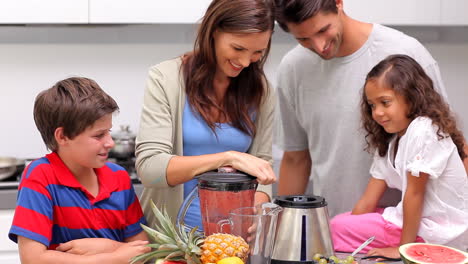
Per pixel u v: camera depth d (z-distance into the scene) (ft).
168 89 5.24
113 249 4.73
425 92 5.75
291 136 7.23
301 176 7.38
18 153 9.29
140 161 5.10
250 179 4.35
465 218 5.76
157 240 4.11
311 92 6.70
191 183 5.41
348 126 6.49
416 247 4.66
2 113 9.19
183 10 8.41
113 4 8.30
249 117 5.45
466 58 9.82
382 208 6.41
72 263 4.49
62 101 4.74
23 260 4.59
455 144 5.88
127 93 9.39
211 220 4.32
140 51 9.32
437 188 5.77
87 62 9.25
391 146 6.10
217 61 5.10
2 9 8.16
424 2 8.61
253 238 4.07
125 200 5.17
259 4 4.78
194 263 3.96
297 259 4.55
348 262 4.43
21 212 4.65
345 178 6.65
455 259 4.41
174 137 5.34
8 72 9.12
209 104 5.30
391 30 6.39
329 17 5.55
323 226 4.62
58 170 4.87
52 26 9.04
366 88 5.93
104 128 4.80
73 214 4.85
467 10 8.66
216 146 5.38
